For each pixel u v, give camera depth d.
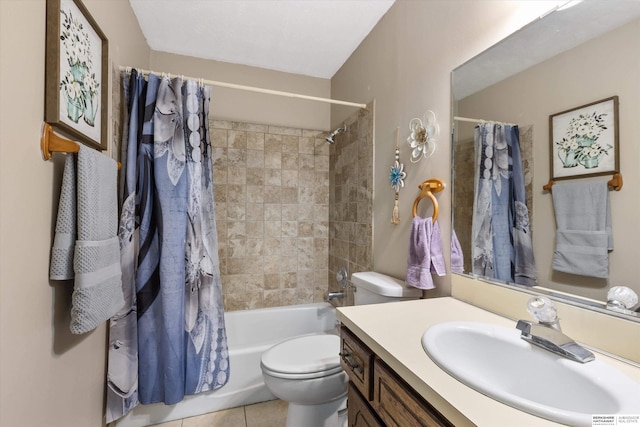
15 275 0.71
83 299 0.87
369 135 1.94
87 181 0.90
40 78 0.80
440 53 1.31
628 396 0.52
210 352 1.64
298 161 2.58
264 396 1.80
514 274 0.97
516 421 0.47
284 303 2.53
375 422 0.79
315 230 2.62
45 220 0.84
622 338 0.69
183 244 1.55
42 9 0.81
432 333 0.79
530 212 0.92
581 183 0.79
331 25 1.90
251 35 2.02
